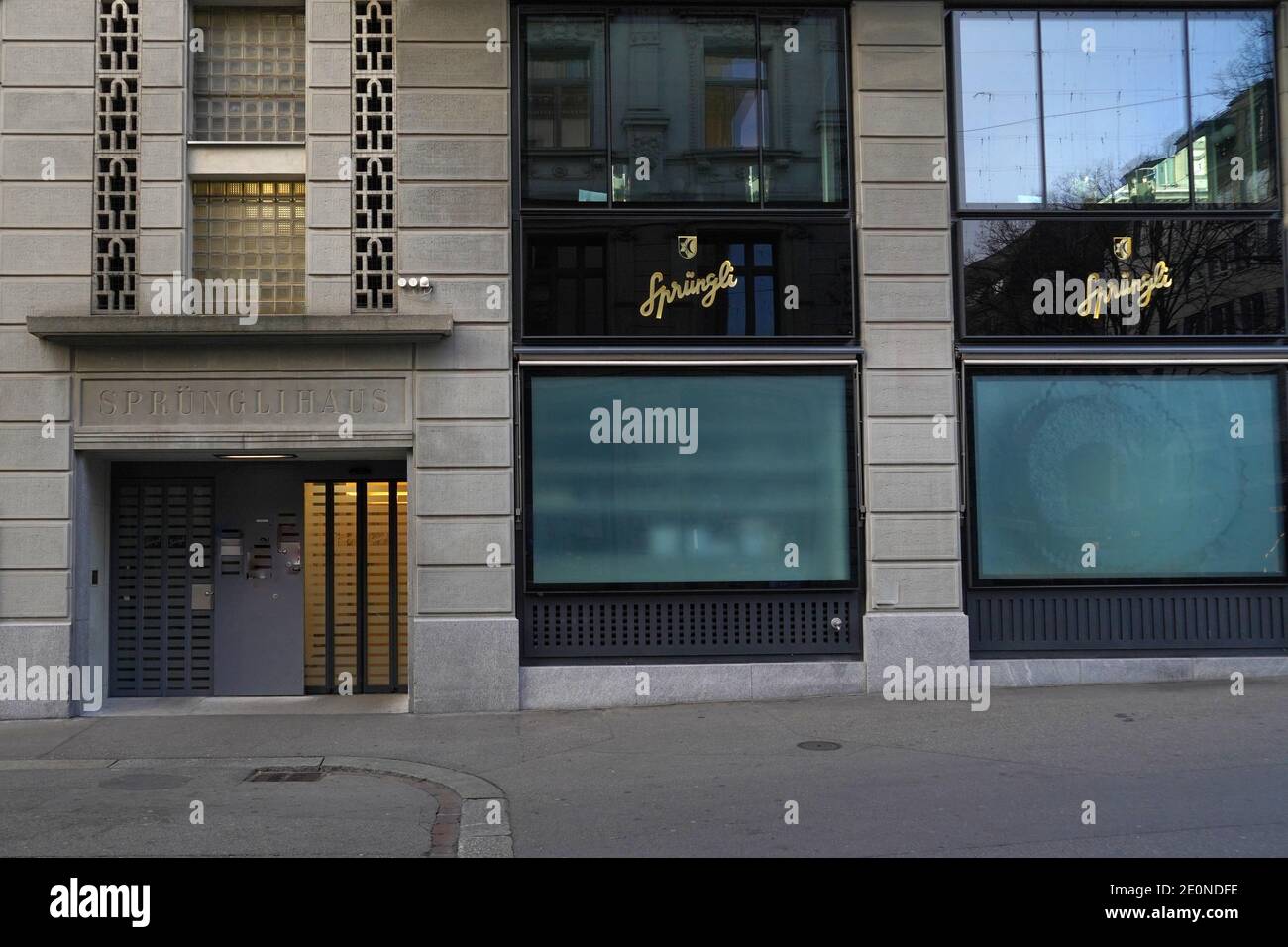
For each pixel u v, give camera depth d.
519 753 9.13
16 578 10.65
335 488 12.05
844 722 9.92
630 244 11.30
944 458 11.30
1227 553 11.57
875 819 6.97
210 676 11.83
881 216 11.42
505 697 10.78
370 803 7.79
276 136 11.38
